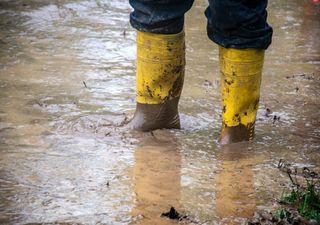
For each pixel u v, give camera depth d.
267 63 12.41
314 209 7.35
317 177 8.10
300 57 12.84
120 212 7.14
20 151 8.51
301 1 16.81
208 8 8.74
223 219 7.07
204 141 9.07
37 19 14.47
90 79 11.25
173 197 7.50
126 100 10.39
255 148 8.90
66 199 7.38
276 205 7.41
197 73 11.70
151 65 9.03
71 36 13.53
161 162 8.37
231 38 8.59
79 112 9.84
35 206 7.21
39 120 9.50
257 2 8.52
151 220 6.99
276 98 10.75
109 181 7.82
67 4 15.49
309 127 9.70
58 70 11.62
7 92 10.53
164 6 8.71
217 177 8.02
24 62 11.96
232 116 8.97
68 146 8.71
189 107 10.20
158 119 9.26
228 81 8.84
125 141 8.95
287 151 8.84
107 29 14.04
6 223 6.85
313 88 11.26
